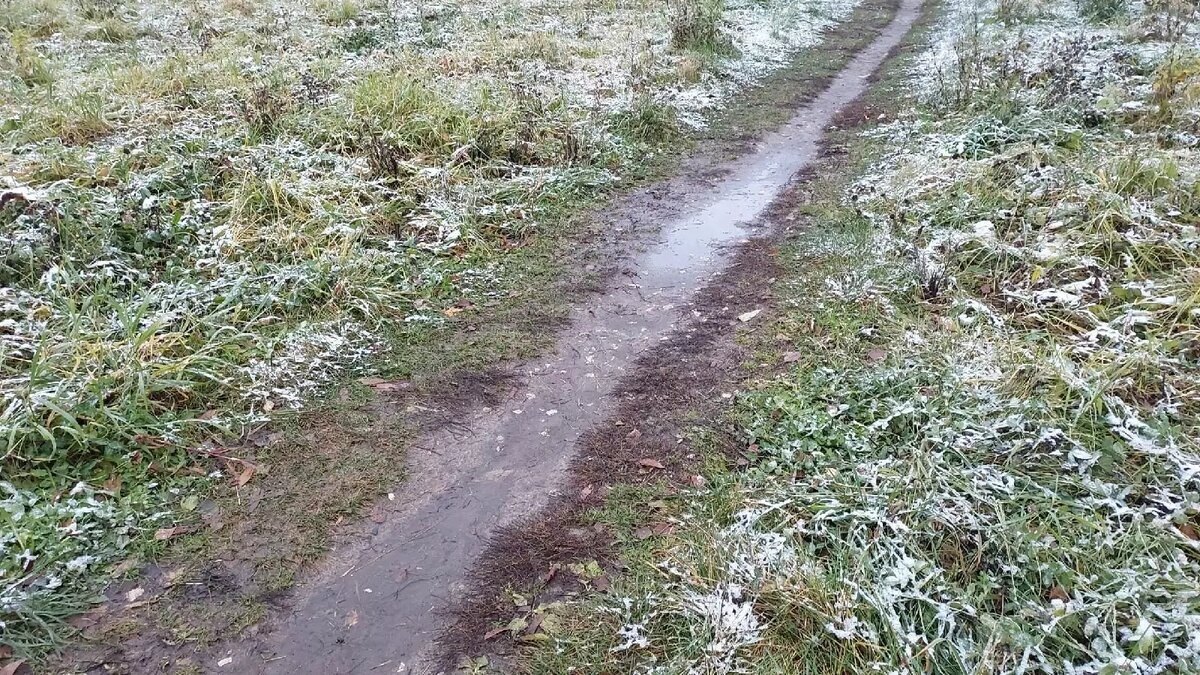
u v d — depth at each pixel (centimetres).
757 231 545
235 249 460
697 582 261
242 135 603
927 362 362
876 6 1411
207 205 497
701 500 302
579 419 356
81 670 239
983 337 378
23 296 393
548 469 325
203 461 323
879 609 236
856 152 687
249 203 503
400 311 438
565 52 934
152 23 938
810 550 267
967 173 546
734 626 240
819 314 424
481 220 543
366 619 259
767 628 241
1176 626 223
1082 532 263
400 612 261
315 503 306
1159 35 870
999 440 307
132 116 625
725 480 309
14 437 301
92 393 332
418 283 465
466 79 785
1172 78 648
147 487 306
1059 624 230
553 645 247
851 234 515
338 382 379
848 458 314
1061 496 280
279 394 363
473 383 383
